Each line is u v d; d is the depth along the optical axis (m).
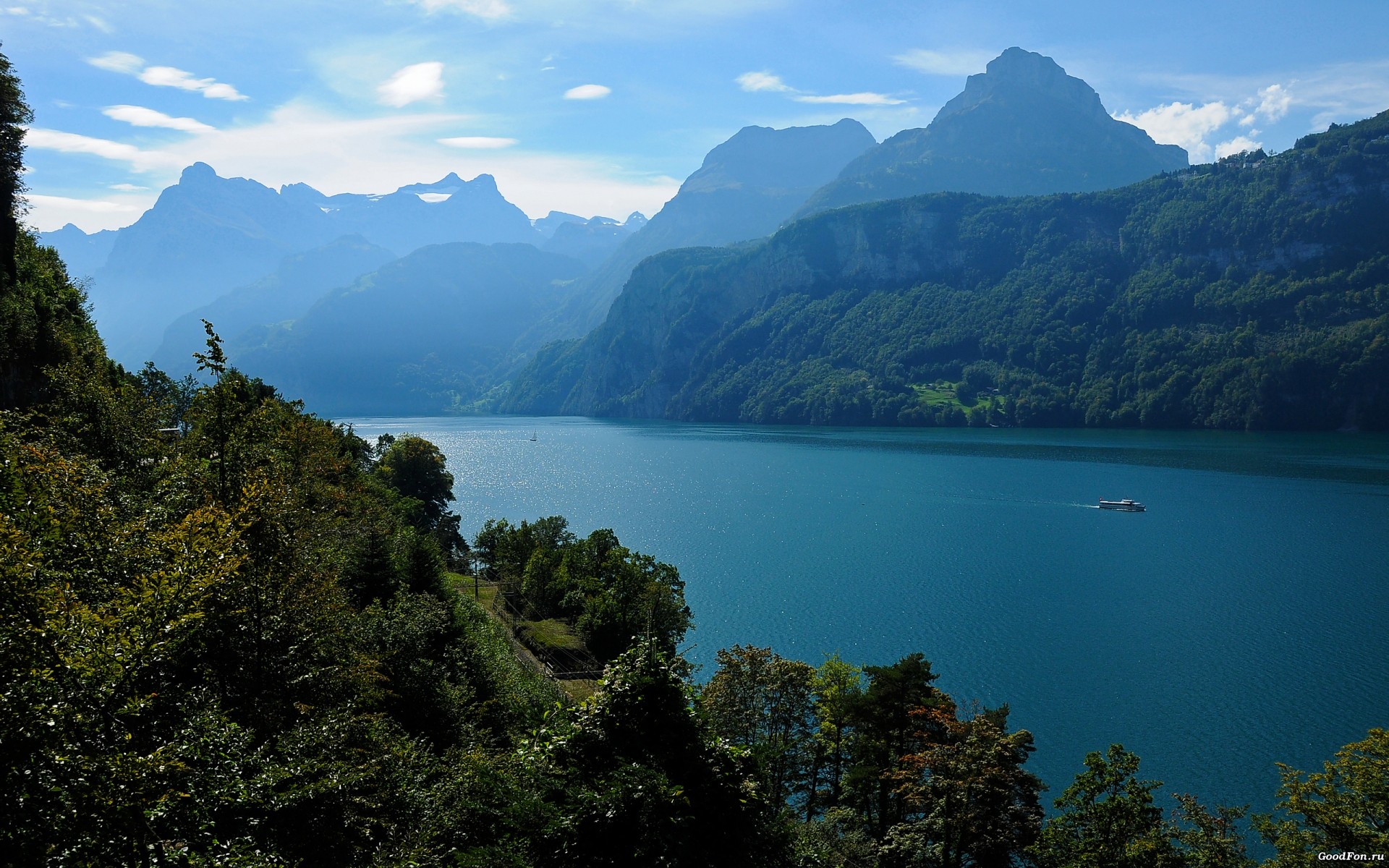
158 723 19.58
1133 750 71.94
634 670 22.80
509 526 109.31
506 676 48.81
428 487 114.81
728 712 55.03
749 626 105.19
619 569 77.94
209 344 33.81
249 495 27.61
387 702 35.09
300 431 62.09
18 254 68.88
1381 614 108.81
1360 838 39.81
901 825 47.22
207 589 21.97
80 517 24.02
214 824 18.67
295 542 29.73
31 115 66.88
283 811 21.19
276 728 24.84
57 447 36.78
